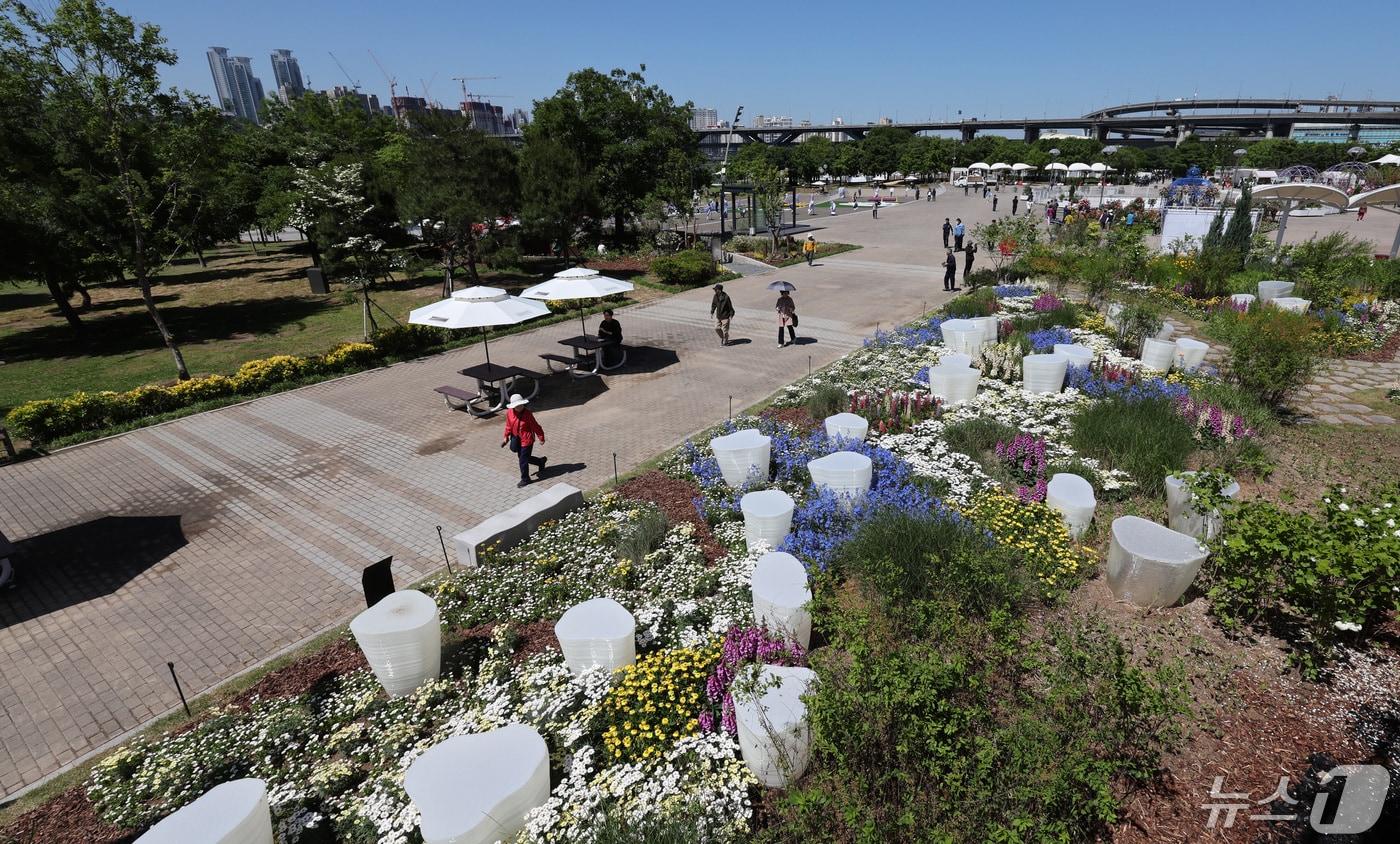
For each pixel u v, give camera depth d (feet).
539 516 29.22
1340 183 146.92
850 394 37.99
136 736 20.04
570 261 98.89
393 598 21.07
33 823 17.28
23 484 36.68
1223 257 62.23
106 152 47.01
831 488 26.35
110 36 43.57
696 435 38.34
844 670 17.13
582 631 19.42
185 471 37.45
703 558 25.54
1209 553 20.12
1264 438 30.96
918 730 13.65
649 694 17.67
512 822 15.02
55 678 22.68
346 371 52.70
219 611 25.75
